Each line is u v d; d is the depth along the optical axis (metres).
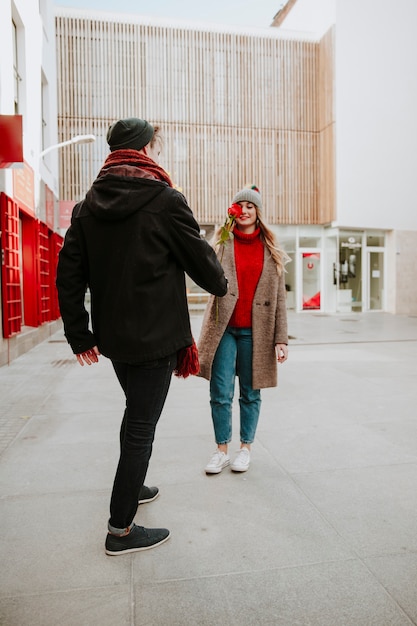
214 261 2.16
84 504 2.66
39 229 10.76
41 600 1.84
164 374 2.12
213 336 3.07
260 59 19.36
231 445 3.63
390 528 2.38
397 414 4.49
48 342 10.79
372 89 19.06
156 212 2.01
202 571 2.03
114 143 2.14
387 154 19.44
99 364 7.57
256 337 3.08
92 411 4.69
